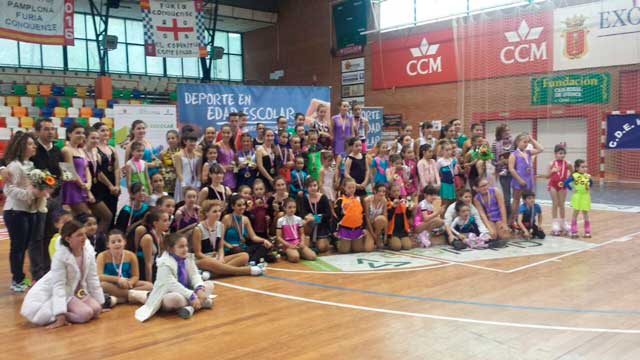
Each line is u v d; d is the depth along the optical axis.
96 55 20.75
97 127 6.77
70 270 4.63
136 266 5.36
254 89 10.77
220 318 4.68
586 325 4.38
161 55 14.70
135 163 7.12
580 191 8.16
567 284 5.62
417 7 18.98
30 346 4.10
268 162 7.82
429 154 8.41
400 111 19.83
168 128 10.42
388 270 6.33
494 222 7.80
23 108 16.62
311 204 7.38
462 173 8.70
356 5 20.77
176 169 7.39
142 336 4.28
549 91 15.81
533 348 3.91
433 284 5.68
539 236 8.14
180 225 6.36
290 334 4.26
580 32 15.08
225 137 7.75
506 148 8.87
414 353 3.83
